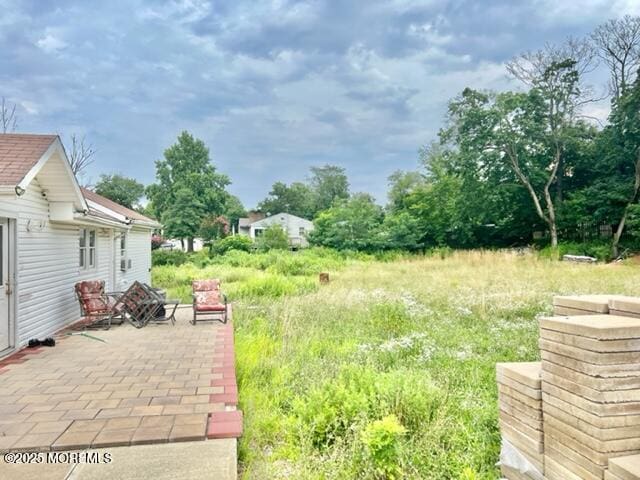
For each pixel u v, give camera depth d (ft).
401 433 10.82
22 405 12.91
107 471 9.37
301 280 50.75
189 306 35.22
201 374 16.16
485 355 18.88
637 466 6.54
